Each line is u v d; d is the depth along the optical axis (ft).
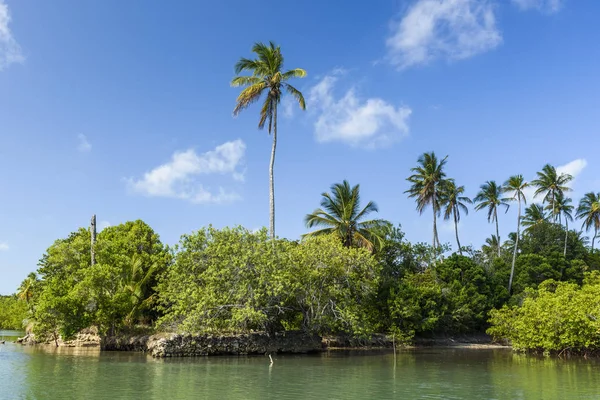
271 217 136.36
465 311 165.89
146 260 145.28
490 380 68.95
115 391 56.13
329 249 124.16
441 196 213.25
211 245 113.91
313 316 120.98
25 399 50.98
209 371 76.13
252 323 114.42
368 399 52.70
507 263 217.15
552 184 233.76
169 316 110.11
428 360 102.68
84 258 138.31
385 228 173.06
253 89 132.57
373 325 153.28
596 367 88.07
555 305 108.27
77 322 114.21
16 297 346.13
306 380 67.00
